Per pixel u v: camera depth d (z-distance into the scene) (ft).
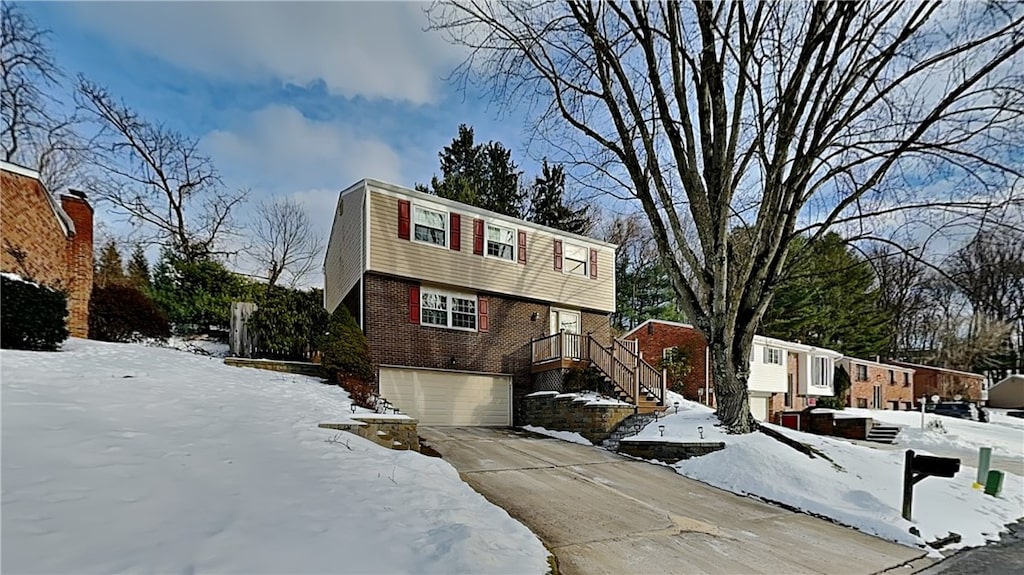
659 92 34.86
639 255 101.81
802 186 33.94
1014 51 27.45
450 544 12.00
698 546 17.92
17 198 32.40
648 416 40.42
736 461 29.04
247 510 12.03
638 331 76.74
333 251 60.23
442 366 47.47
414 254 46.57
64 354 28.78
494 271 51.80
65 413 16.84
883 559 18.54
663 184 36.06
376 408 30.42
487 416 49.90
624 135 36.55
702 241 35.96
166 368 29.60
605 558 15.98
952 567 18.52
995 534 22.61
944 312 117.39
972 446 56.03
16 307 28.30
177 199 81.51
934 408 89.97
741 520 21.75
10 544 9.04
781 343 77.77
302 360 40.81
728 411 34.50
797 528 21.33
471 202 79.66
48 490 11.28
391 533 12.27
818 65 31.63
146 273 74.08
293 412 23.52
